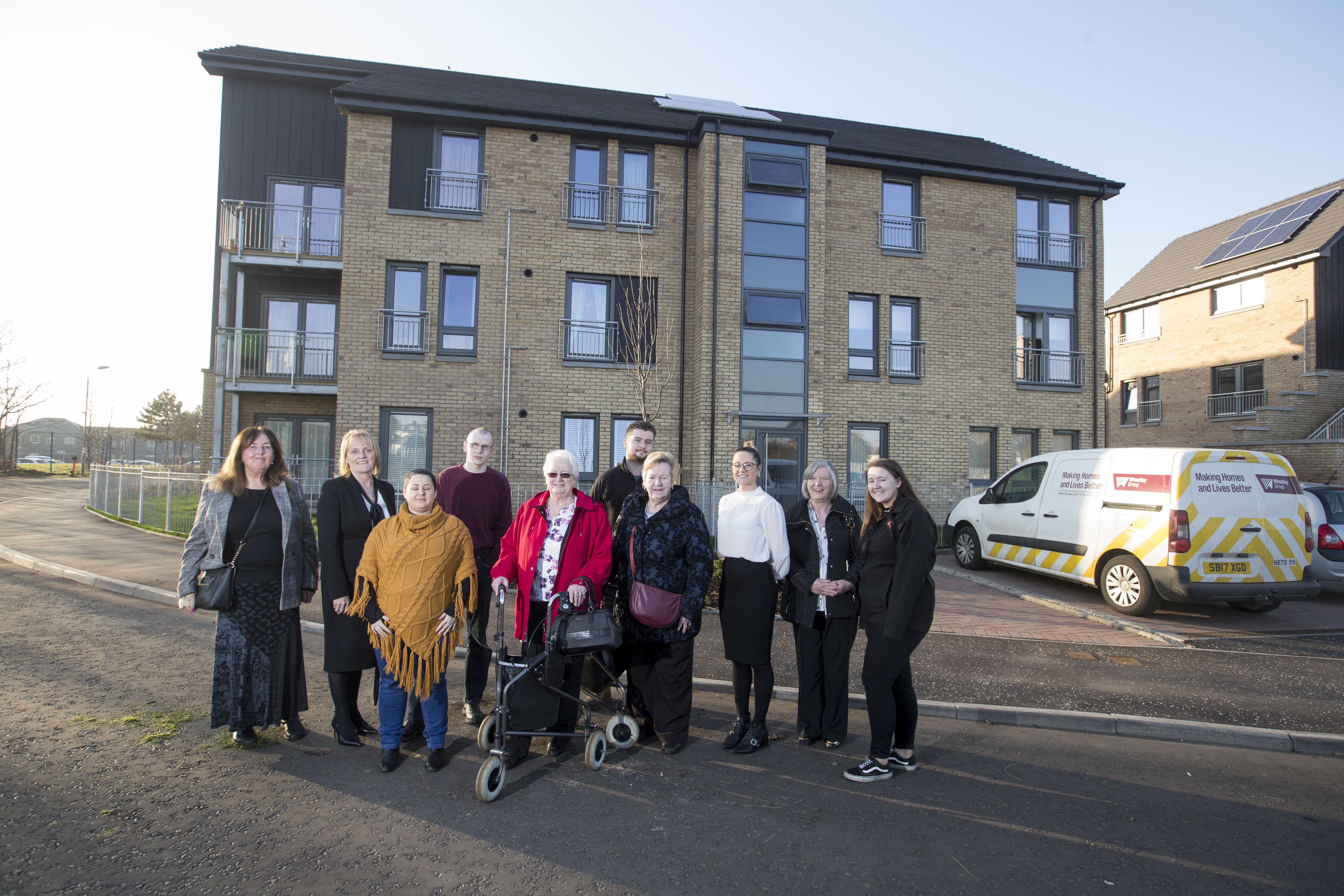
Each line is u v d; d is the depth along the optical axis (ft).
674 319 47.75
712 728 15.52
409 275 45.60
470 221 45.83
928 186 52.24
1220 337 72.79
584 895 9.09
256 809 11.18
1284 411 63.67
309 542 14.42
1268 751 14.76
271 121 50.34
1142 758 14.21
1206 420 73.51
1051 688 17.97
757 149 47.67
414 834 10.55
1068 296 55.06
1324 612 28.84
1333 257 64.90
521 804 11.64
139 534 44.19
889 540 12.92
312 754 13.48
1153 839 10.87
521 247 46.29
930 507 50.49
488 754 13.57
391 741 12.81
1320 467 55.16
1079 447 54.08
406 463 44.93
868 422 50.16
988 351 52.60
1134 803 12.12
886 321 51.06
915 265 51.75
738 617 14.28
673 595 13.66
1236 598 25.21
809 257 47.80
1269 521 26.17
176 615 24.38
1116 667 19.89
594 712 16.35
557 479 13.85
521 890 9.16
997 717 16.17
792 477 47.19
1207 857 10.35
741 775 13.02
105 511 55.67
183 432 169.17
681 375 47.52
